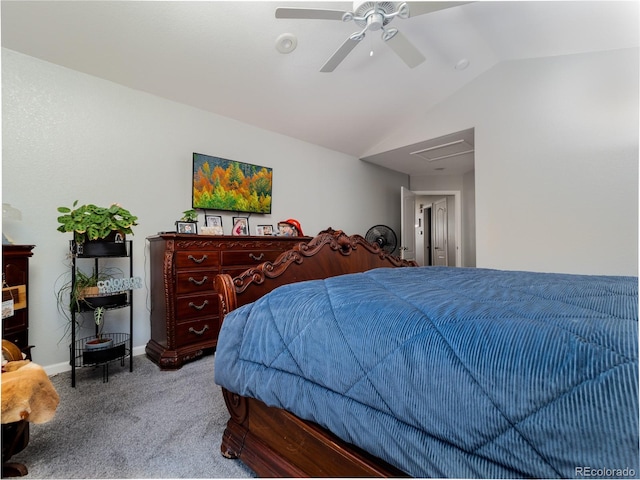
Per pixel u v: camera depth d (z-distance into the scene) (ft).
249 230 10.85
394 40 6.66
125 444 4.35
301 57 8.52
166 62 7.73
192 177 9.39
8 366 3.88
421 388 2.11
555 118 9.09
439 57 9.64
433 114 12.13
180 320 7.51
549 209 9.14
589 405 1.59
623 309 2.39
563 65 8.98
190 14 6.73
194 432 4.65
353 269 6.46
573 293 3.06
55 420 4.96
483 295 3.04
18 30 6.30
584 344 1.77
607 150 8.29
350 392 2.51
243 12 6.96
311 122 11.62
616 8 6.69
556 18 7.42
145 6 6.37
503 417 1.79
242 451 3.77
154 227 8.66
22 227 6.66
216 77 8.55
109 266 7.93
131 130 8.27
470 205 17.93
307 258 5.55
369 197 15.99
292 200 12.38
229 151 10.37
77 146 7.39
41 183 6.91
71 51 6.93
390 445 2.25
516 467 1.73
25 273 5.91
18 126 6.64
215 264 8.22
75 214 6.46
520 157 9.70
